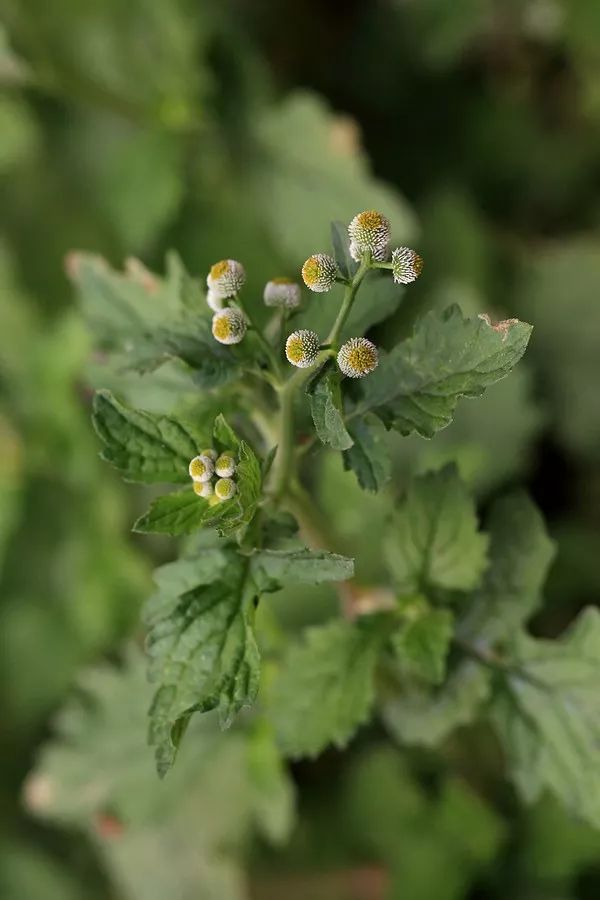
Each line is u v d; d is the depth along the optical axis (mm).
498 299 598
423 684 395
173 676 354
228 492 346
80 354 550
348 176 568
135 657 451
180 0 590
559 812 469
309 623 464
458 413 492
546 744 390
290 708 386
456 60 644
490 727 469
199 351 365
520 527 393
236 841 465
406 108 661
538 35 638
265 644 426
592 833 465
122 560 568
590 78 623
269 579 356
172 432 354
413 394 353
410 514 384
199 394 385
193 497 354
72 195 607
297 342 344
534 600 392
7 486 575
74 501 585
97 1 578
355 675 386
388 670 396
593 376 569
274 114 583
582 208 645
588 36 612
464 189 633
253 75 600
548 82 659
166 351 365
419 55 652
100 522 577
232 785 458
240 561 358
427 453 470
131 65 583
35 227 607
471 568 384
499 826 476
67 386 554
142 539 574
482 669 393
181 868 529
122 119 593
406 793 511
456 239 608
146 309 403
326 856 528
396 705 400
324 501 446
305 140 578
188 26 585
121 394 396
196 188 592
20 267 604
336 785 540
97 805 455
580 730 387
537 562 392
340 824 526
